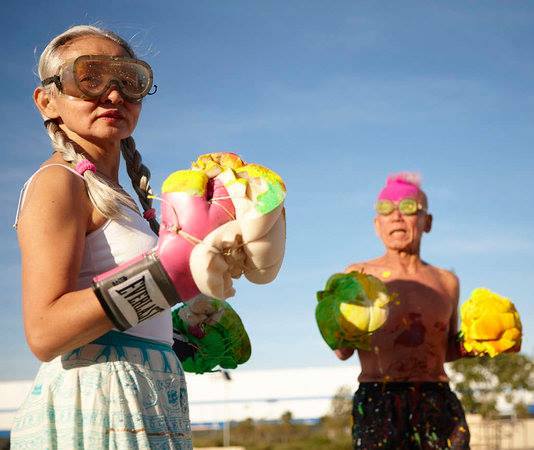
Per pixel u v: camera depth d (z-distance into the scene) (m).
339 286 4.83
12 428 2.22
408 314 5.52
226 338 3.03
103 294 2.02
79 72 2.35
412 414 5.38
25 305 2.06
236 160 2.26
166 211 2.10
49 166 2.22
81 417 2.14
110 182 2.42
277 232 2.15
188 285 2.08
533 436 25.59
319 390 41.62
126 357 2.21
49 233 2.09
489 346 5.37
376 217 5.91
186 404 2.38
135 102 2.43
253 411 41.66
